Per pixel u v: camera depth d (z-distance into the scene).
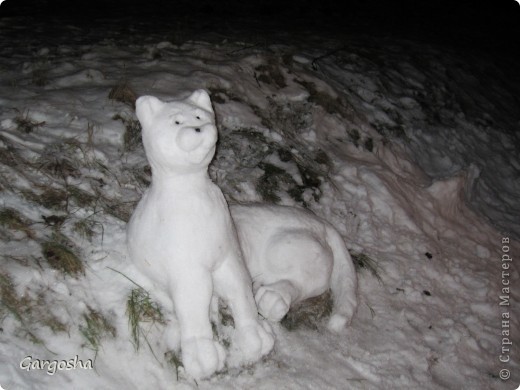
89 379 2.16
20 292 2.30
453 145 5.27
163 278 2.28
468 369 2.90
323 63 5.50
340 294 2.83
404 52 6.61
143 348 2.32
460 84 6.45
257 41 5.67
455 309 3.28
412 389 2.65
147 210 2.26
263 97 4.42
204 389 2.29
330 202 3.65
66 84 3.92
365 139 4.55
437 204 4.12
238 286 2.37
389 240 3.61
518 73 7.64
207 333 2.28
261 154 3.74
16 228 2.58
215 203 2.27
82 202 2.84
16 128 3.27
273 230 2.71
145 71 4.30
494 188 5.05
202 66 4.54
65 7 7.22
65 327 2.27
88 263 2.52
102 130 3.39
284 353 2.54
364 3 9.81
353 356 2.69
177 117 2.10
